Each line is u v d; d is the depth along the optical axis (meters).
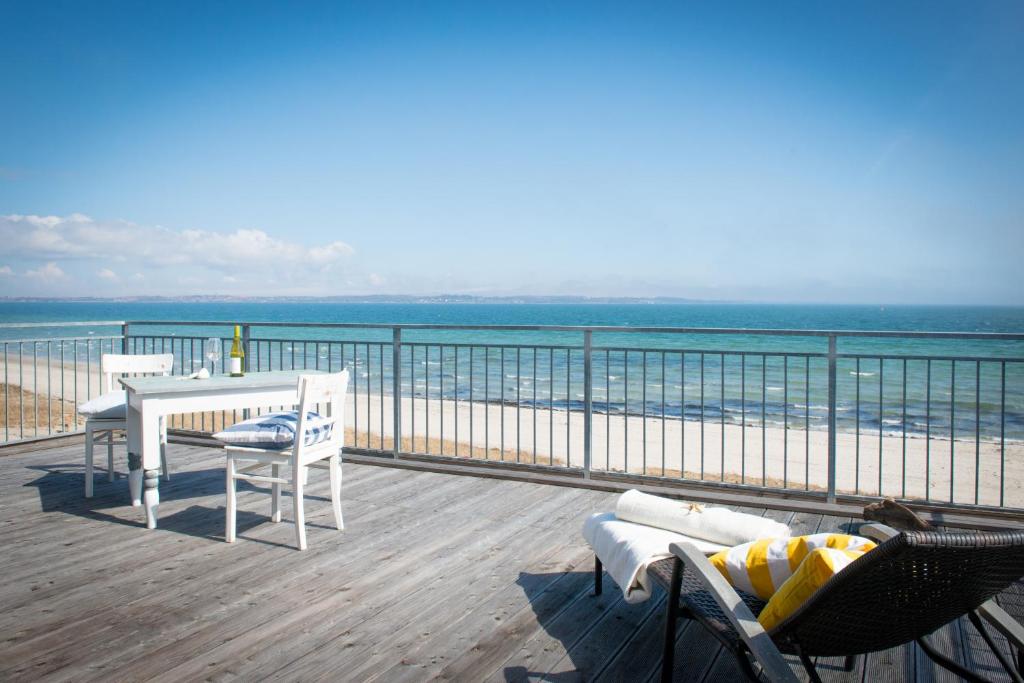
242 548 3.67
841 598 1.64
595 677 2.31
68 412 10.42
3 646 2.52
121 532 3.95
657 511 2.62
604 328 4.88
